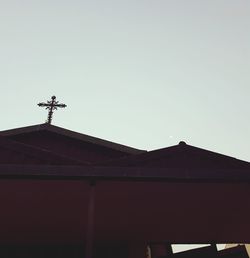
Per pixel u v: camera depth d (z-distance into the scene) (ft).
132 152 40.60
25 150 23.15
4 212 31.45
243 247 35.22
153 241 39.96
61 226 34.71
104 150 41.42
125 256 38.04
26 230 35.88
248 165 23.45
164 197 27.66
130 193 26.78
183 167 23.40
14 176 22.15
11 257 37.58
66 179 22.80
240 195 26.86
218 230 36.91
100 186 25.29
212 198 27.73
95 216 32.35
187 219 33.35
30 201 28.86
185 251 36.32
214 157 23.81
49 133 42.09
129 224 34.53
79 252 38.09
